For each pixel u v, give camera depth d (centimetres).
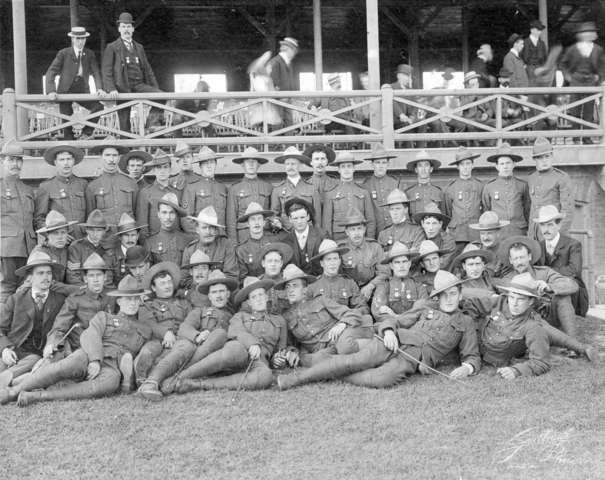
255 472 586
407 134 1127
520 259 866
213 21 1634
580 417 673
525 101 1143
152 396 727
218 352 766
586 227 1177
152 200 952
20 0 1135
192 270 856
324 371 766
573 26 1669
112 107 1078
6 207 912
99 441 645
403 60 1702
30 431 666
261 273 909
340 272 899
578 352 820
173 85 1669
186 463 604
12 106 1067
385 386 754
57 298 820
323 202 975
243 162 991
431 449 618
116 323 778
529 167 1159
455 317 803
